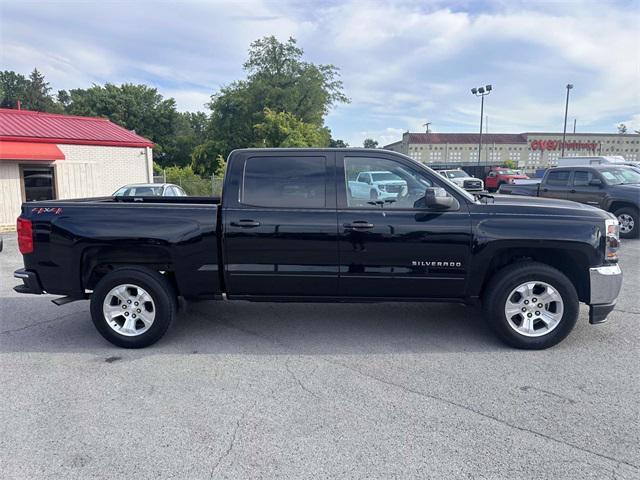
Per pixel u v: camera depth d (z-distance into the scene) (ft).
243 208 14.56
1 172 47.34
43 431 9.97
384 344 14.94
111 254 15.01
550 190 41.34
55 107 255.70
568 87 129.18
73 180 54.19
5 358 14.07
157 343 15.19
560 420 10.21
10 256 32.50
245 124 150.82
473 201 14.44
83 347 14.98
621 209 36.88
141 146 64.44
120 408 10.94
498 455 8.97
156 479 8.38
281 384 12.13
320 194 14.55
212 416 10.54
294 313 18.34
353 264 14.35
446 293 14.53
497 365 13.17
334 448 9.25
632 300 19.67
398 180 14.47
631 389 11.65
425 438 9.55
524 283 14.02
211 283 14.87
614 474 8.39
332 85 164.25
